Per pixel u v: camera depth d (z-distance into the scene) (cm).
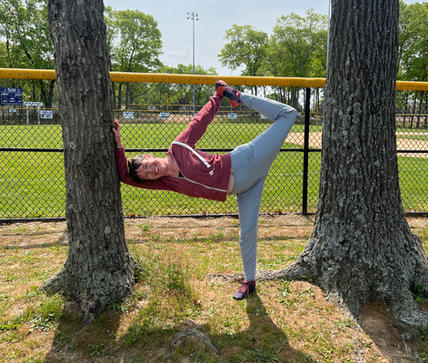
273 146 271
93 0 246
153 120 628
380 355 237
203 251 412
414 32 3909
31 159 1050
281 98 696
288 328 261
